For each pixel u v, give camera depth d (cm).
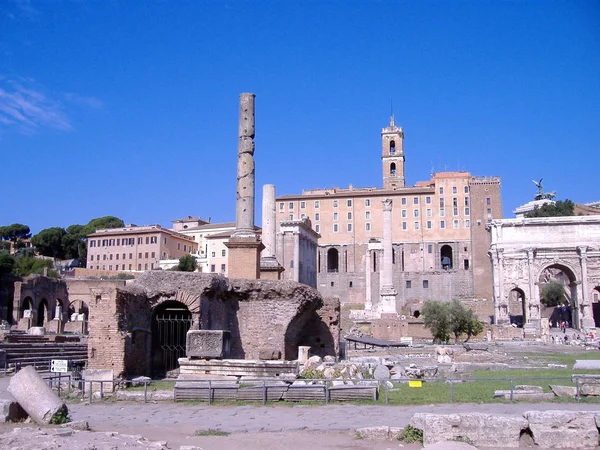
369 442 1488
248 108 3734
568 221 10719
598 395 2208
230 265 3559
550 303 13888
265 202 4656
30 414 1702
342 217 16975
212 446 1448
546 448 1413
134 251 16875
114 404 2128
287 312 3059
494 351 5738
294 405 2050
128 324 2562
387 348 6688
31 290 8506
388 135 18975
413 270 16312
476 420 1450
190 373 2453
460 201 16375
